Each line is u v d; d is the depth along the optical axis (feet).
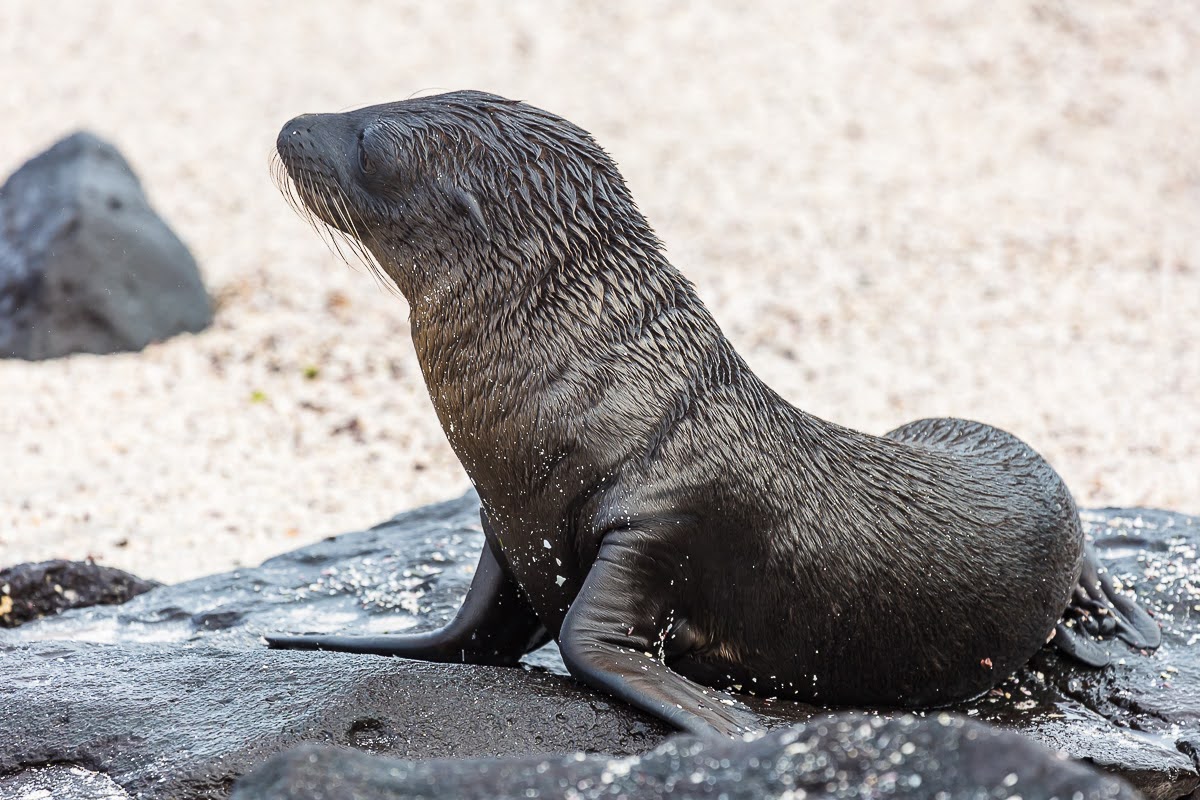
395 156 63.82
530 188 63.62
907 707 71.15
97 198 182.29
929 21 317.01
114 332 181.06
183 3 331.16
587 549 63.57
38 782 56.24
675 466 62.39
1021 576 70.95
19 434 154.81
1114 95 287.28
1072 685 74.33
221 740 56.34
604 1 330.95
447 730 57.57
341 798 37.52
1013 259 221.66
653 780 38.29
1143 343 191.42
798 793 36.96
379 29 316.81
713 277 215.10
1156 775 63.87
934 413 167.94
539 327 63.21
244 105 278.87
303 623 81.15
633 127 272.51
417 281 65.21
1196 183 254.47
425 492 144.15
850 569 66.33
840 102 284.00
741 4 328.49
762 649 66.90
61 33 314.35
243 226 227.20
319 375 176.45
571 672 60.64
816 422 68.28
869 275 215.51
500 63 299.38
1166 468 149.48
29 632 81.35
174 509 135.74
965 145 266.98
